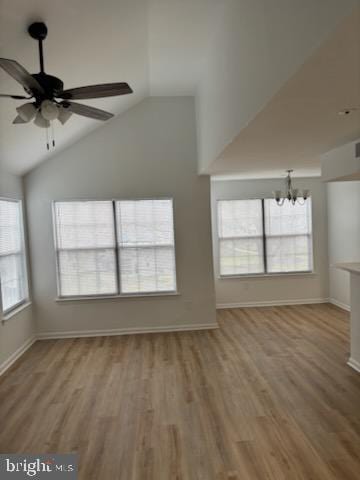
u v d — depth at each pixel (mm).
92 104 4555
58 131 4457
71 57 3176
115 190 5316
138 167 5324
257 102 2234
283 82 1788
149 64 4051
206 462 2459
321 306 6629
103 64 3576
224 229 6711
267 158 4004
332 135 2967
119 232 5418
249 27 2344
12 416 3154
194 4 2912
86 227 5387
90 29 2906
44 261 5305
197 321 5492
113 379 3852
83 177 5270
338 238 6461
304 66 1583
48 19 2555
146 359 4383
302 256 6852
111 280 5445
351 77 1713
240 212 6723
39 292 5312
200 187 5398
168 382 3719
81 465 2477
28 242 5250
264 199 6730
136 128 5297
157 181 5355
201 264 5469
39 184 5238
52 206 5273
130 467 2441
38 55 2904
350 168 3303
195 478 2311
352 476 2273
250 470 2359
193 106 5320
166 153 5344
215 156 3770
